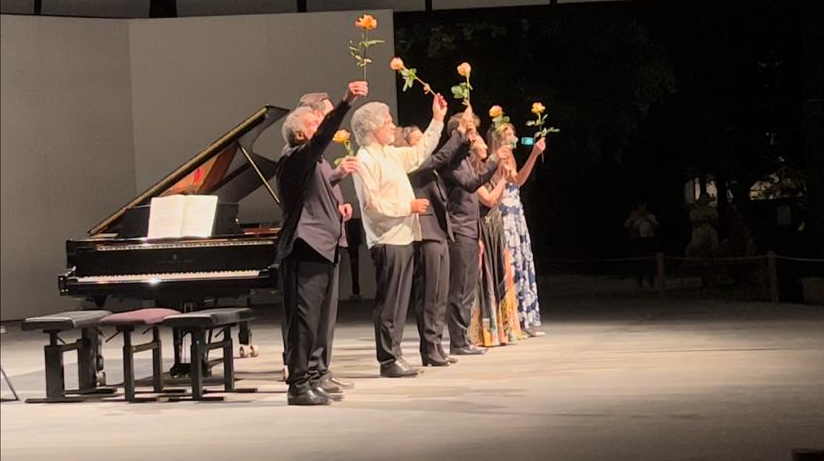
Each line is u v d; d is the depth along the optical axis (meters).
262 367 9.43
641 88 22.19
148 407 7.46
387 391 7.53
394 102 16.58
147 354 11.08
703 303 13.40
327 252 7.01
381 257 8.13
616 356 8.76
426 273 8.62
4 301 15.83
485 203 9.54
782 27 20.12
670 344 9.36
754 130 22.61
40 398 8.02
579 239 24.72
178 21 16.62
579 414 6.36
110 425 6.81
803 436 5.53
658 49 21.83
